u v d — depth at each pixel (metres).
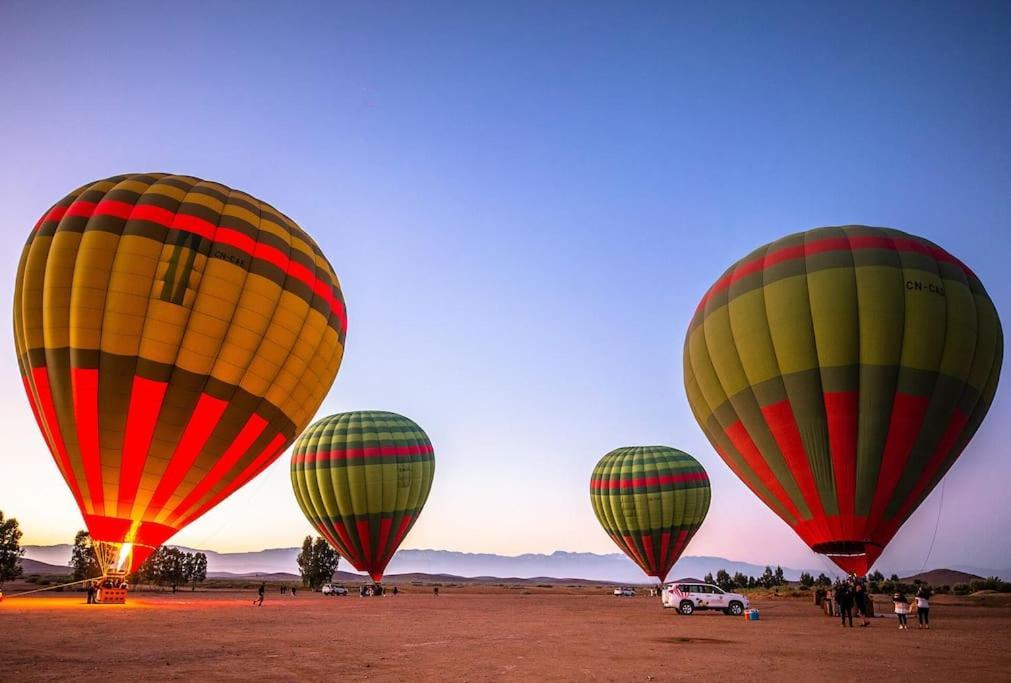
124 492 24.28
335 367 29.67
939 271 22.97
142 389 23.86
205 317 24.50
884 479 21.75
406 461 47.84
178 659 13.05
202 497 25.88
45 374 23.92
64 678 10.67
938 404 21.88
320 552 94.62
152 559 85.31
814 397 22.48
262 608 34.25
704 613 32.44
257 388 25.84
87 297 23.72
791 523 23.41
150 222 24.62
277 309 26.02
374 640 17.47
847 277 22.84
